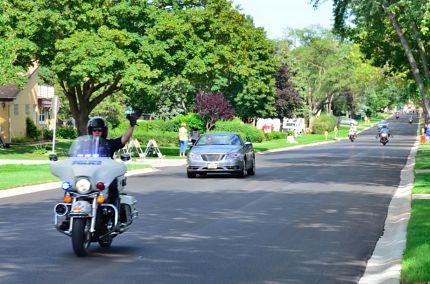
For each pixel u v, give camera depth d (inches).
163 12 1921.8
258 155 2166.6
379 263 453.7
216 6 2128.4
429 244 462.0
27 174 1213.1
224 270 428.1
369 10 1102.4
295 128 4286.4
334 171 1382.9
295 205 794.2
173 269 431.5
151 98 1899.6
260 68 3806.6
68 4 1831.9
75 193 475.2
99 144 505.4
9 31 1763.0
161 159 1846.7
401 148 2613.2
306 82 5017.2
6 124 2276.1
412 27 1151.6
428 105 1176.8
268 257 473.1
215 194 922.7
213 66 2022.6
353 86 5022.1
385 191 965.8
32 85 2632.9
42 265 443.2
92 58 1782.7
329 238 557.3
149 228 611.8
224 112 3331.7
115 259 465.1
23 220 665.0
